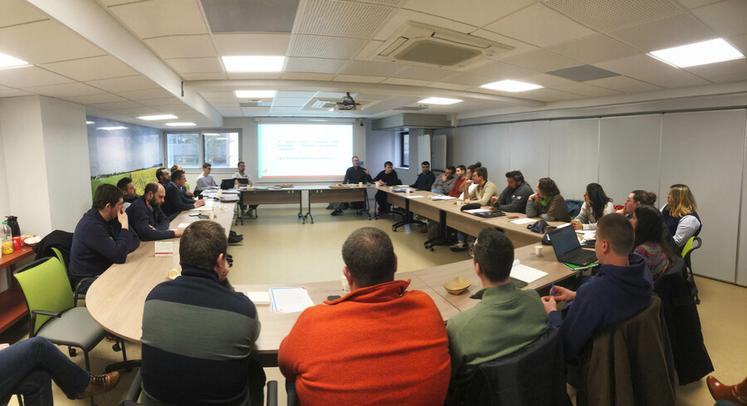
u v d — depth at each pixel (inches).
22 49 90.0
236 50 130.4
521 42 119.1
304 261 203.2
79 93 146.3
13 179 148.8
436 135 377.4
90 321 91.4
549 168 263.0
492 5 92.2
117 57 101.3
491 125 313.6
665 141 196.1
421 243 241.4
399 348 42.2
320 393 41.1
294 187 315.3
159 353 49.4
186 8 94.0
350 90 196.9
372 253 46.4
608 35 111.3
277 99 253.1
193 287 51.4
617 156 219.1
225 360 49.8
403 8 95.2
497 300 52.2
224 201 247.8
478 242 55.2
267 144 382.6
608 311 57.0
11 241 128.8
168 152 375.2
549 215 164.9
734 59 133.6
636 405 58.2
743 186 169.2
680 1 87.0
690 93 183.3
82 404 87.7
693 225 138.1
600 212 154.3
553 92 212.7
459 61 143.0
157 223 161.3
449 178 295.4
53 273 96.0
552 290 82.7
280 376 96.2
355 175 347.3
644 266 61.4
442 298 82.7
